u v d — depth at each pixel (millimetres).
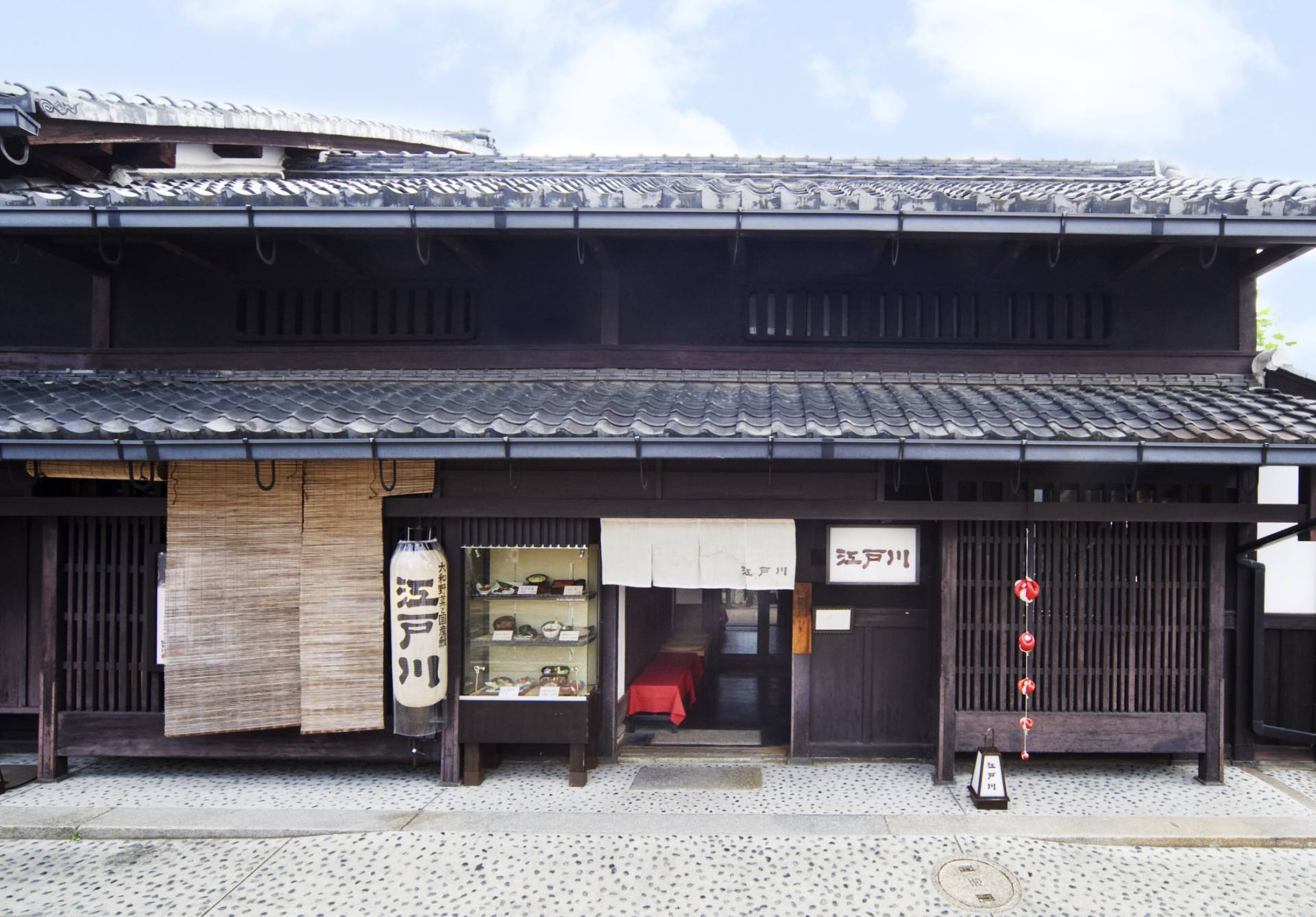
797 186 9133
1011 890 4953
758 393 6473
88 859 5422
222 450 5387
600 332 7242
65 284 7422
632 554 6551
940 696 6594
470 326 7367
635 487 6348
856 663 7117
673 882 5055
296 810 6086
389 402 6125
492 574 7160
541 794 6414
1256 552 7082
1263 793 6363
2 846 5621
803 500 6262
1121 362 6875
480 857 5375
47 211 5805
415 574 6176
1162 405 5859
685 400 6141
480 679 6965
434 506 6414
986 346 7102
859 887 4992
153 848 5570
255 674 6531
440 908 4797
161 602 6586
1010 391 6484
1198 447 5188
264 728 6562
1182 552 6602
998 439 5238
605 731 7137
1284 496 6973
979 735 6594
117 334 7406
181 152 8336
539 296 7359
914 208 5746
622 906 4809
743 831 5691
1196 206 5645
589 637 7066
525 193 5891
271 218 5828
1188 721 6566
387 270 7367
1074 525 6633
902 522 7012
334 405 6027
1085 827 5703
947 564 6539
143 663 6828
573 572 7098
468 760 6605
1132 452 5230
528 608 7207
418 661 6207
